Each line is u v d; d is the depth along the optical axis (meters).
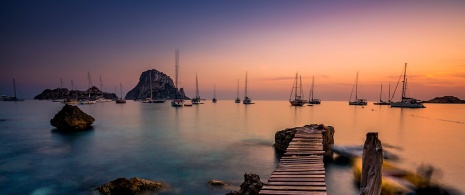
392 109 126.44
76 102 160.00
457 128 54.00
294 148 17.69
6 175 19.47
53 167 21.70
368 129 50.53
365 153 6.00
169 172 20.00
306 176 11.34
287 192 9.45
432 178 15.77
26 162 23.50
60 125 43.44
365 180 5.91
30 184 17.45
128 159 24.58
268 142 33.59
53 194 15.65
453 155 27.72
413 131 48.69
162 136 39.53
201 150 28.67
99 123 57.94
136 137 38.50
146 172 20.05
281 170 12.41
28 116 77.50
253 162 23.09
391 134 44.75
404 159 24.50
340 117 79.81
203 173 19.72
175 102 136.38
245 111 110.19
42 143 33.28
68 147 30.75
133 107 135.38
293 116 82.69
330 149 25.47
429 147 32.78
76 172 20.16
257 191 12.51
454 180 18.03
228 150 28.48
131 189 14.95
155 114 88.00
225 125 55.34
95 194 14.91
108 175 19.31
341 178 18.45
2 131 44.03
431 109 148.50
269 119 71.19
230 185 16.92
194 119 70.00
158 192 15.20
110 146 31.41
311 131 24.62
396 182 14.78
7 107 135.88
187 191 15.70
